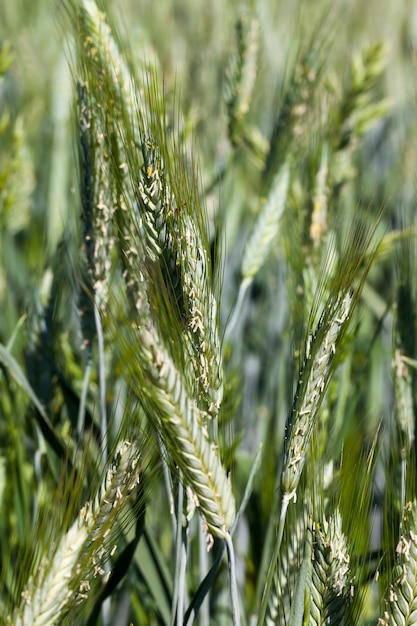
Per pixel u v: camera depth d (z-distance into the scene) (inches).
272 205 35.3
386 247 35.5
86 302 32.2
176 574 27.8
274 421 40.0
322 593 27.0
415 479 29.0
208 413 27.0
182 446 25.8
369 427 36.2
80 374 35.9
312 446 28.5
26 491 33.3
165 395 25.4
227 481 26.5
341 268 27.4
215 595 33.5
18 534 33.7
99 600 30.0
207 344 26.6
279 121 38.2
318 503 27.8
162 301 26.2
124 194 29.3
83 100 31.0
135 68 32.6
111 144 29.5
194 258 26.6
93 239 31.0
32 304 35.4
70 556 25.8
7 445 35.5
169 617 31.0
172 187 26.9
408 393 32.4
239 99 40.0
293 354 31.6
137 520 29.7
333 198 36.8
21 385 32.0
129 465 26.2
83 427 33.0
